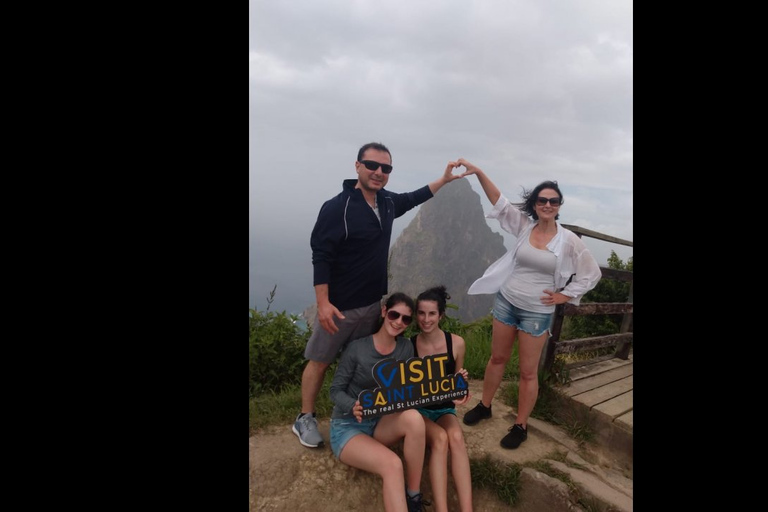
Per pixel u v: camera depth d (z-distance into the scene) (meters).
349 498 2.48
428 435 2.56
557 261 2.66
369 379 2.58
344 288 2.55
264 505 2.35
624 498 2.54
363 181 2.44
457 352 2.70
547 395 3.45
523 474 2.71
